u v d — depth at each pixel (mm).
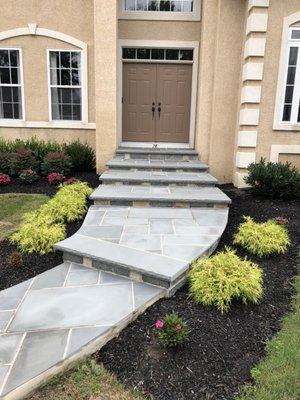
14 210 6133
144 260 3783
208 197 5883
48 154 8164
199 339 2836
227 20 7496
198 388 2400
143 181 6754
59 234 4590
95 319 2957
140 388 2396
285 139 7508
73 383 2430
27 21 8633
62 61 8945
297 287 3668
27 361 2473
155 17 8695
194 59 8914
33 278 3721
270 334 2953
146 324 3027
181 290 3580
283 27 7004
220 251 4508
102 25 7727
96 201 5805
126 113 9445
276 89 7273
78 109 9266
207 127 8227
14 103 9180
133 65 9180
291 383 2422
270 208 6078
